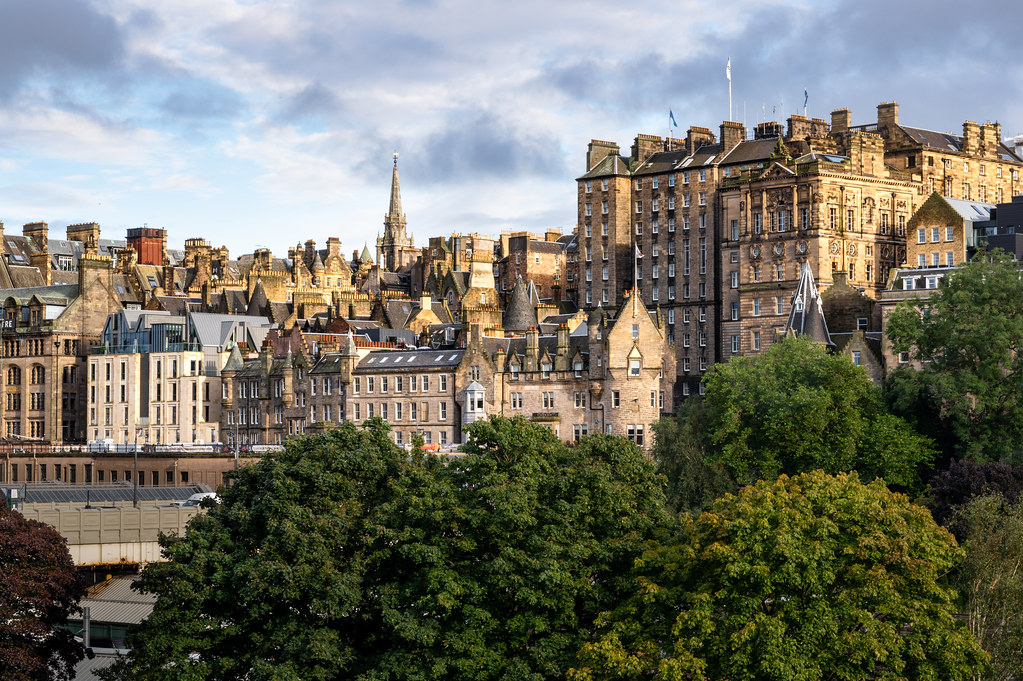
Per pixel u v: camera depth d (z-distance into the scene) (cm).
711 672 10500
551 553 11219
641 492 12681
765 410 19538
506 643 11275
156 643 11600
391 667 11088
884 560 10644
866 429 19162
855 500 10988
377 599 11556
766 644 10200
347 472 12419
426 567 11400
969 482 16825
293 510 11831
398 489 12094
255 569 11438
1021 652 11806
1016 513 13838
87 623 15025
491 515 11481
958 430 19062
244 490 12606
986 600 12588
